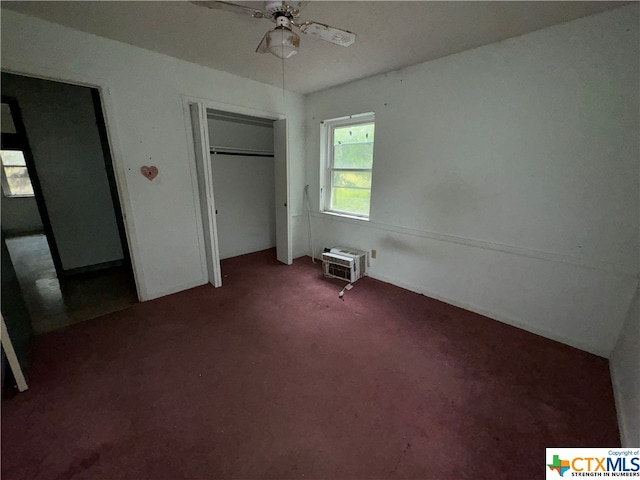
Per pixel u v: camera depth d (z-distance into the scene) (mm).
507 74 2031
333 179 3672
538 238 2076
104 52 2109
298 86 3223
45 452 1269
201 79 2643
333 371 1803
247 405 1541
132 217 2480
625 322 1772
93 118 3287
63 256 3312
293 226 3955
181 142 2643
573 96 1799
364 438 1356
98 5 1675
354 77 2898
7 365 1674
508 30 1884
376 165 3004
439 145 2480
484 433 1378
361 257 3240
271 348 2029
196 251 2982
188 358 1917
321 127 3521
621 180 1713
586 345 1980
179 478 1175
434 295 2793
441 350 2008
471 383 1698
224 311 2543
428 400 1577
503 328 2277
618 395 1526
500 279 2322
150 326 2295
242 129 3945
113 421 1430
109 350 1987
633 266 1733
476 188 2324
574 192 1882
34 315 2453
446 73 2328
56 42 1914
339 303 2699
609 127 1708
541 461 1242
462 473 1199
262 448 1304
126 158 2350
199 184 2848
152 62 2344
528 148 2018
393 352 1985
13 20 1754
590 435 1360
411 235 2859
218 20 1834
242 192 4141
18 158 5898
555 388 1651
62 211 3248
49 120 3047
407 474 1198
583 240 1893
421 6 1624
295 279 3289
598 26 1662
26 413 1464
